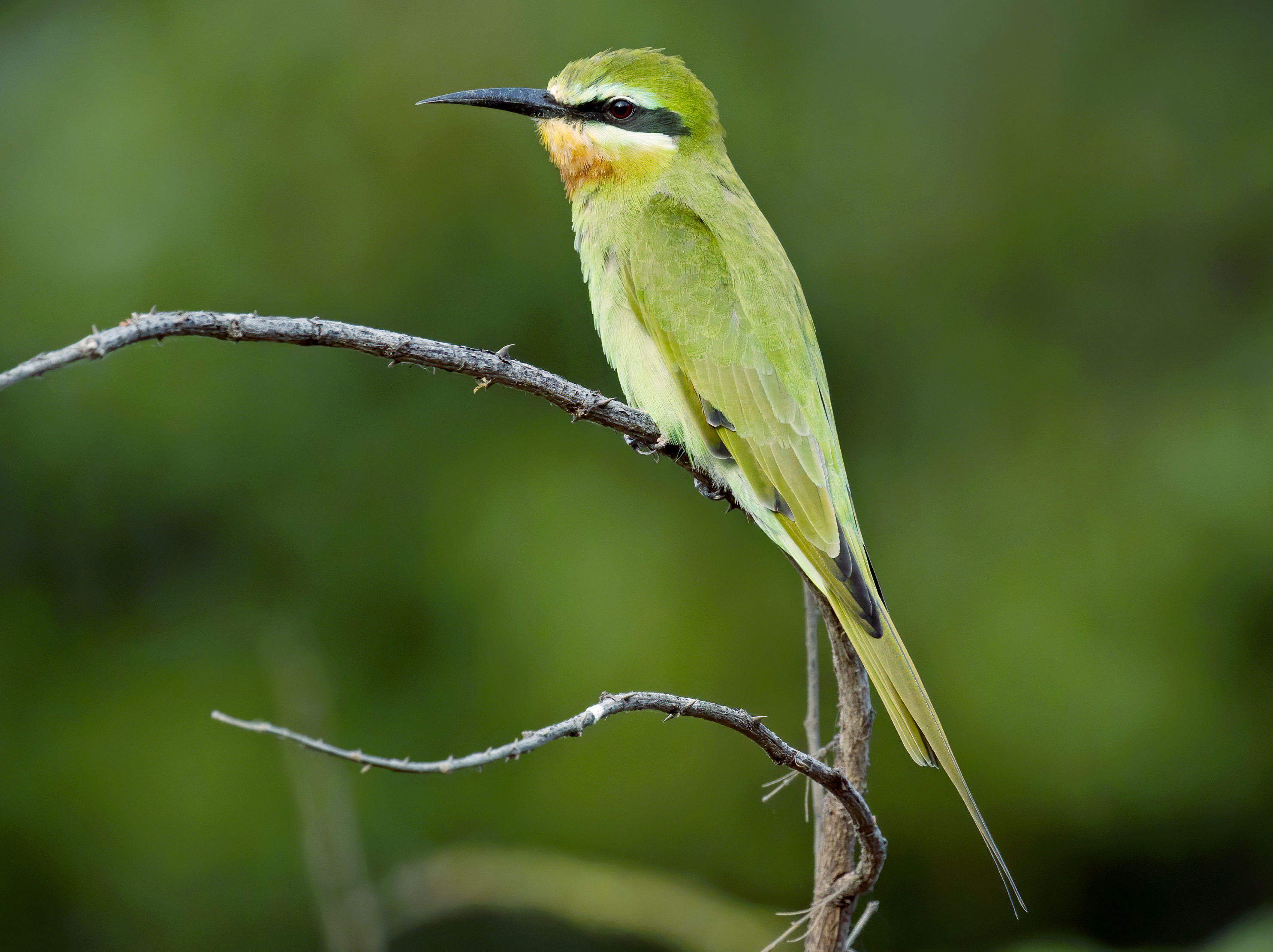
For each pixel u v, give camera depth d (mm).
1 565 11547
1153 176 13352
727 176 8594
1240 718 11234
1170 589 11594
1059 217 13227
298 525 11797
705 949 9602
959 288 13023
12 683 11430
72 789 11117
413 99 11727
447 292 11750
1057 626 11570
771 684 11234
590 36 11820
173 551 11773
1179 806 11086
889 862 11172
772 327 7766
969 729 11367
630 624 11258
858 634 6398
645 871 10531
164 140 11727
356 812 11047
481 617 11469
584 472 11727
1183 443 12141
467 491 11742
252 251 11617
